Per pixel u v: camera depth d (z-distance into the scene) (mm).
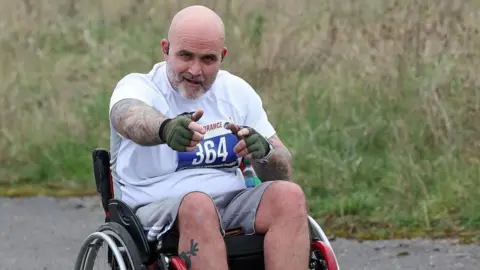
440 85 20500
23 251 17594
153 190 11820
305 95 21703
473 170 19078
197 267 10977
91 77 24578
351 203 18500
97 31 27375
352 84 21516
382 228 17828
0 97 23578
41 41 26812
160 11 26906
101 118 23156
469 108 20250
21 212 19797
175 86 11906
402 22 21328
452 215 18062
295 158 20016
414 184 18875
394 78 21078
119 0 28219
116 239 11750
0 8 27016
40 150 22453
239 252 11516
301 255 11266
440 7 21172
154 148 11867
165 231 11211
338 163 19797
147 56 24984
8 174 21859
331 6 22766
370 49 21594
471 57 20703
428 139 20109
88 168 21750
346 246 17188
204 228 11008
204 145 11969
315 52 22562
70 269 16672
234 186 12031
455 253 16625
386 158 19797
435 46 21000
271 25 23422
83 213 19750
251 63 22672
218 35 11656
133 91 11758
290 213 11336
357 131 20500
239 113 12281
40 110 23422
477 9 21109
